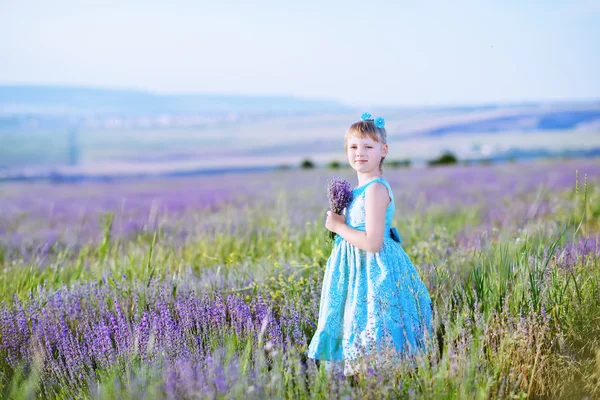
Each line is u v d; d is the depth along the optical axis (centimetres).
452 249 484
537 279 337
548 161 2898
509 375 280
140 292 396
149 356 302
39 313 364
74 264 546
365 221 310
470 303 342
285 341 326
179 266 455
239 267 463
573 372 287
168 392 252
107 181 3819
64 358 334
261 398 249
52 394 301
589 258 368
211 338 318
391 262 311
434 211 940
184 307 344
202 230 625
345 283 320
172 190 2156
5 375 319
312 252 479
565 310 321
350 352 304
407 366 280
